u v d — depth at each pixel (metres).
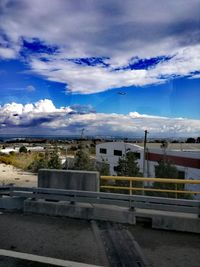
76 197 6.66
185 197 13.95
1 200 7.27
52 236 5.50
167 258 4.64
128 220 6.20
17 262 4.45
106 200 6.43
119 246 5.09
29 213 6.90
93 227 6.00
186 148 37.75
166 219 5.90
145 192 14.38
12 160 52.19
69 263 4.44
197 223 5.73
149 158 33.62
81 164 28.53
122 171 26.36
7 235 5.52
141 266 4.37
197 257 4.68
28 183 29.23
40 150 76.31
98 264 4.41
